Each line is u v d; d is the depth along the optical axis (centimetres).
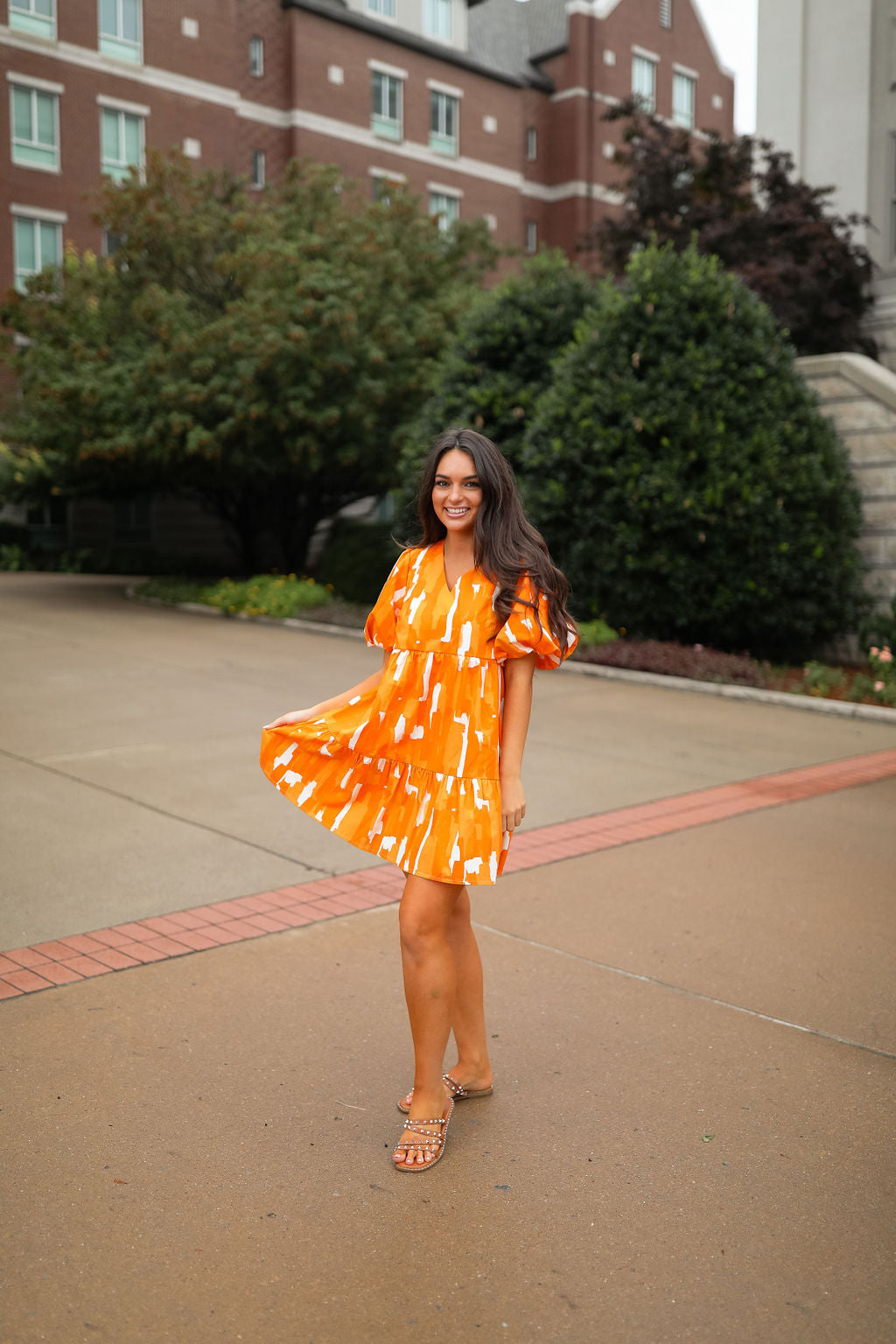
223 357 1614
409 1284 235
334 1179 274
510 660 285
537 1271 240
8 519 2656
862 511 1242
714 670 1108
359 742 288
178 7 2655
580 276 1499
